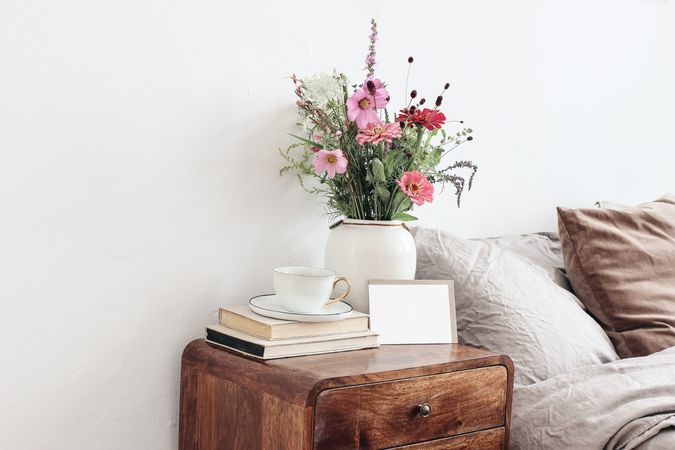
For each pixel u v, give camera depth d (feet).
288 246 6.09
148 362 5.38
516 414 5.39
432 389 4.69
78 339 5.07
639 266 6.75
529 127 7.95
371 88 5.40
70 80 4.96
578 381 5.35
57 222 4.96
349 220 5.61
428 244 6.36
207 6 5.55
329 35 6.27
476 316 5.97
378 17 6.60
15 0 4.73
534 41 7.93
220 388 4.82
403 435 4.56
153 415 5.41
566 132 8.34
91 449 5.15
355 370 4.44
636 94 9.06
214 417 4.89
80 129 5.02
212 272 5.67
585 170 8.59
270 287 6.01
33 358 4.90
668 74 9.42
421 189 5.33
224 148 5.69
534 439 5.23
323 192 6.21
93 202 5.10
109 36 5.11
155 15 5.31
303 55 6.11
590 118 8.58
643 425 4.76
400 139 5.59
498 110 7.64
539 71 8.00
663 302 6.61
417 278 6.29
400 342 5.32
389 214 5.65
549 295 6.27
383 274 5.50
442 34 7.10
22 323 4.85
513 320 5.87
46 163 4.90
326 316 4.86
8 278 4.79
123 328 5.26
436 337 5.41
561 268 7.22
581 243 6.80
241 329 4.99
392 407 4.50
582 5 8.38
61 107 4.93
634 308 6.55
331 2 6.26
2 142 4.73
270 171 5.95
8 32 4.72
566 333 5.96
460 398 4.85
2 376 4.79
